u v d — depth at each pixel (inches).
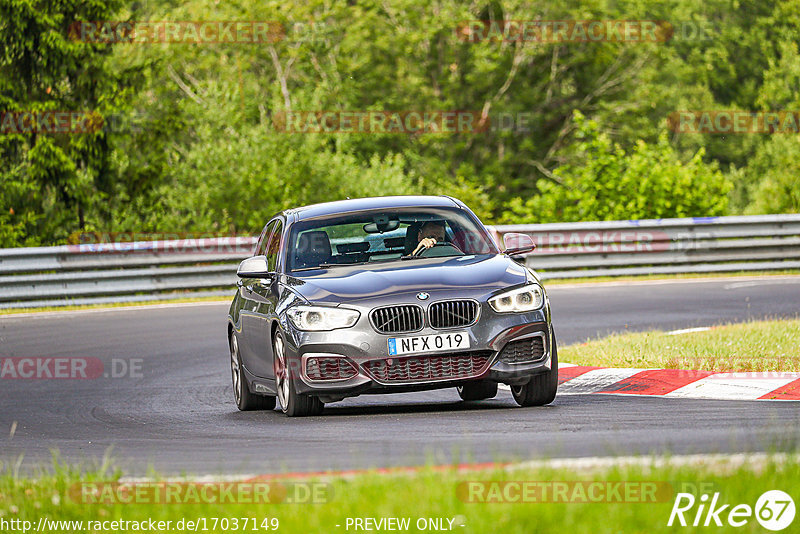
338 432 1130.0
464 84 7500.0
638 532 606.2
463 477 738.8
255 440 1120.2
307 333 1211.9
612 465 766.5
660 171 4079.7
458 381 1195.9
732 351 1569.9
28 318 2679.6
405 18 7357.3
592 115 7628.0
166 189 4677.7
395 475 757.3
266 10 6727.4
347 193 4926.2
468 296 1210.0
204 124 4972.9
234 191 4628.4
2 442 1256.2
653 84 7711.6
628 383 1440.7
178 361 1978.3
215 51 6820.9
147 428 1309.1
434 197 1455.5
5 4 4534.9
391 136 7313.0
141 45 5467.5
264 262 1357.0
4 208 4581.7
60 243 4601.4
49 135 4630.9
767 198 6018.7
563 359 1631.4
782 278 3038.9
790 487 678.5
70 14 4675.2
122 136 4781.0
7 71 4618.6
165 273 3036.4
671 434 997.8
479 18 7755.9
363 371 1194.0
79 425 1379.2
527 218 4298.7
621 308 2484.0
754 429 1002.1
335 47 7278.5
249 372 1432.1
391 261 1322.6
